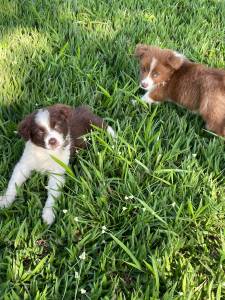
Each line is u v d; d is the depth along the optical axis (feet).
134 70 2.61
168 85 2.39
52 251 1.69
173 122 2.28
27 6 3.21
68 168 1.86
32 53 2.73
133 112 2.32
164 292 1.58
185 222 1.81
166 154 2.03
